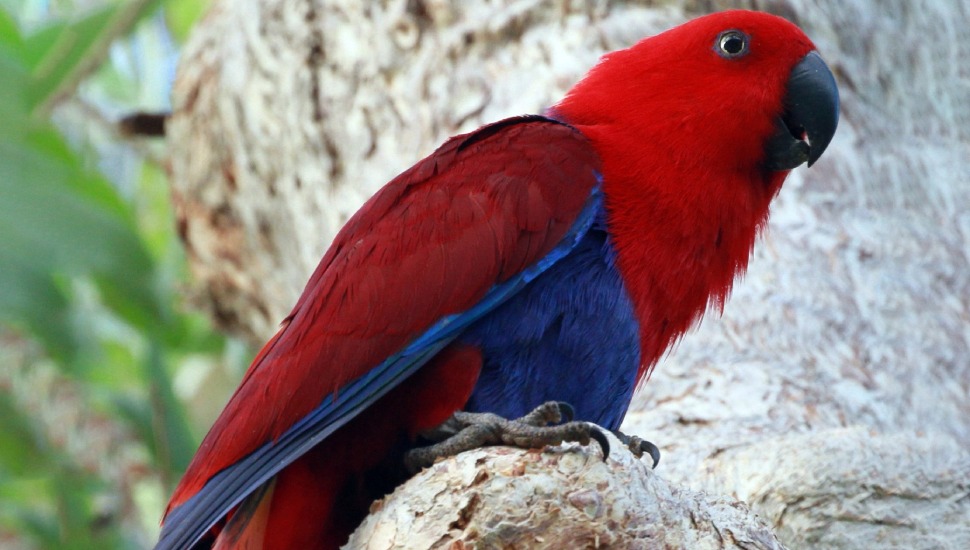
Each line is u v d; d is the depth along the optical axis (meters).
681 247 8.77
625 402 8.73
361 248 8.40
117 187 15.17
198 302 15.52
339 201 12.58
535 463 7.12
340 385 7.97
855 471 8.98
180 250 16.08
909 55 12.30
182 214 14.94
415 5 12.41
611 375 8.51
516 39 12.05
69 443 14.29
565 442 7.22
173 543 7.68
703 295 8.99
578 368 8.38
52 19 14.54
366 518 7.46
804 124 9.42
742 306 10.58
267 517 8.00
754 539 7.38
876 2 12.39
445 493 7.12
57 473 14.30
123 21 13.86
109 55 14.96
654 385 10.10
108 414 14.47
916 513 8.88
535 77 11.77
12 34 13.77
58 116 15.49
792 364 10.22
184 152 14.66
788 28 9.59
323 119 12.76
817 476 8.97
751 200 9.34
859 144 11.69
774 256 10.93
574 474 7.07
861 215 11.34
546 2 12.05
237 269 14.98
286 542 8.04
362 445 7.98
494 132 8.95
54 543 14.20
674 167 8.89
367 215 8.70
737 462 9.23
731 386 10.00
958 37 12.80
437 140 11.88
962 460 9.12
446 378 8.03
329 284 8.35
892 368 10.38
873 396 10.15
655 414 9.84
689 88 9.23
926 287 10.99
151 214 17.16
